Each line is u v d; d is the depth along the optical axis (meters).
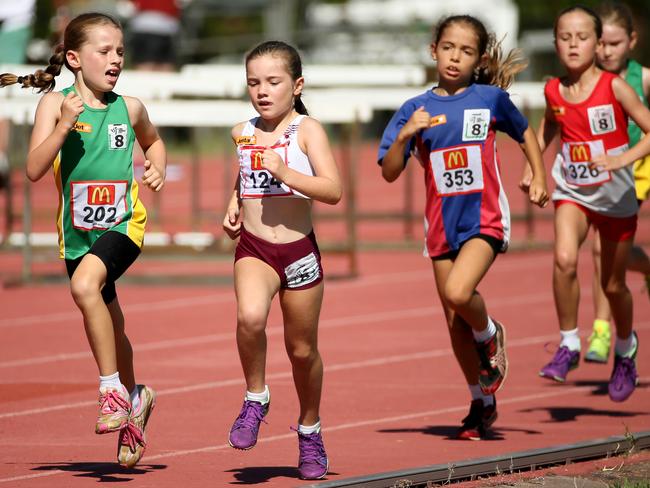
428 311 37.06
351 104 42.81
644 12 117.19
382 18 110.44
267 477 18.19
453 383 26.86
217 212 56.66
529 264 46.72
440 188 20.92
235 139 17.95
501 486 17.34
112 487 17.48
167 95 47.12
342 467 18.94
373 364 29.11
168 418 23.23
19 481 17.92
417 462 19.30
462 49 20.80
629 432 20.70
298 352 17.72
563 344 22.77
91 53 17.91
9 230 48.94
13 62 59.19
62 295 40.66
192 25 107.69
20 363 29.30
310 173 17.61
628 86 23.23
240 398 25.23
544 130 24.45
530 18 132.75
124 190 18.20
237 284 17.36
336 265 47.56
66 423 22.78
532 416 23.58
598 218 23.61
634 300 38.56
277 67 17.42
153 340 32.38
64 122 17.17
